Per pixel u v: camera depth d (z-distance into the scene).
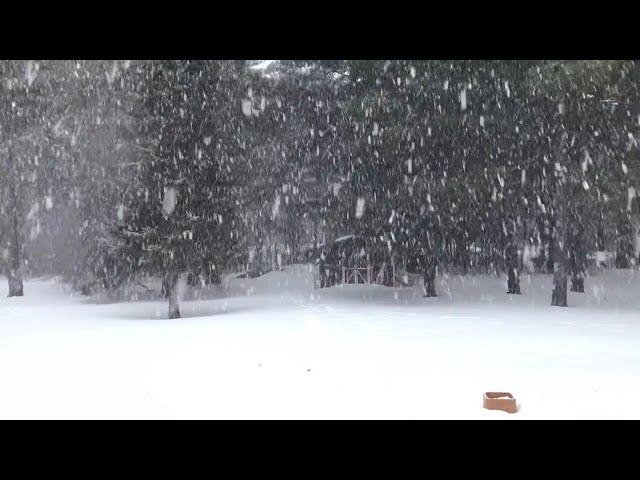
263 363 11.00
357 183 27.41
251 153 30.33
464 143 25.12
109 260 27.69
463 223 25.62
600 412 7.45
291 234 42.31
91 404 8.04
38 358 12.02
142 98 23.89
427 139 25.20
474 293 29.12
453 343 13.55
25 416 7.49
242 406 7.86
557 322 18.36
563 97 21.69
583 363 10.85
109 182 27.91
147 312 24.28
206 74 24.47
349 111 26.61
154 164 23.08
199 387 9.01
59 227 36.19
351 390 8.71
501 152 25.41
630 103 21.33
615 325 17.42
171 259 22.38
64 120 32.06
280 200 36.09
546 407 7.71
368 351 12.37
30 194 33.69
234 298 29.06
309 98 34.25
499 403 7.57
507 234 29.16
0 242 33.69
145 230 22.84
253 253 33.03
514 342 13.67
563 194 23.97
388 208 26.06
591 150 22.97
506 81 24.81
